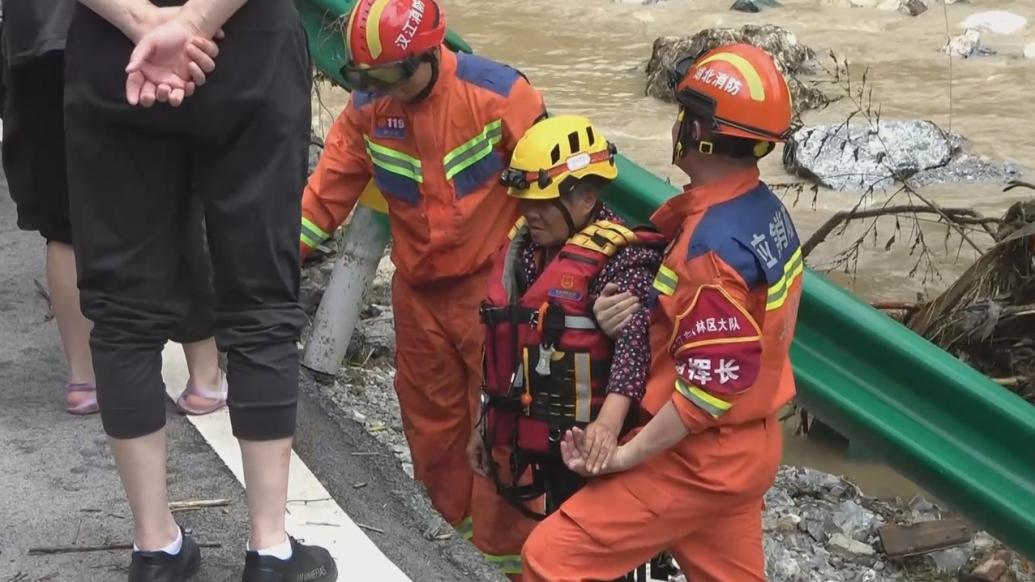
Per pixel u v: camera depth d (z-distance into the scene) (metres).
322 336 4.95
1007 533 3.50
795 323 3.43
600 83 11.42
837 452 5.35
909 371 3.57
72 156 2.81
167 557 3.01
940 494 3.58
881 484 5.11
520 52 12.46
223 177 2.83
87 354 3.95
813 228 8.05
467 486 4.41
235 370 2.90
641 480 3.21
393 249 4.16
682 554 3.39
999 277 5.74
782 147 9.69
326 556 3.11
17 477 3.62
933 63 12.04
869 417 3.62
